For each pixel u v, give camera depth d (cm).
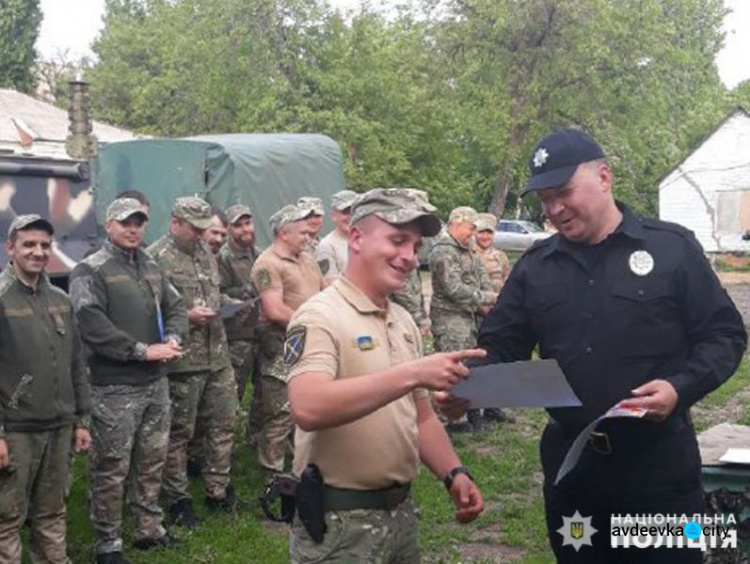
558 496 366
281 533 633
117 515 568
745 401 1101
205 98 2866
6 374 498
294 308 679
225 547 604
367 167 2644
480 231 998
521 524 660
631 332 346
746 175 3606
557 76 3166
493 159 3161
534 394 308
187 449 700
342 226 761
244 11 2748
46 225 509
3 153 773
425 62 3161
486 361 370
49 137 2162
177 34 3109
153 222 1191
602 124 3212
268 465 699
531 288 364
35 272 507
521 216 4203
